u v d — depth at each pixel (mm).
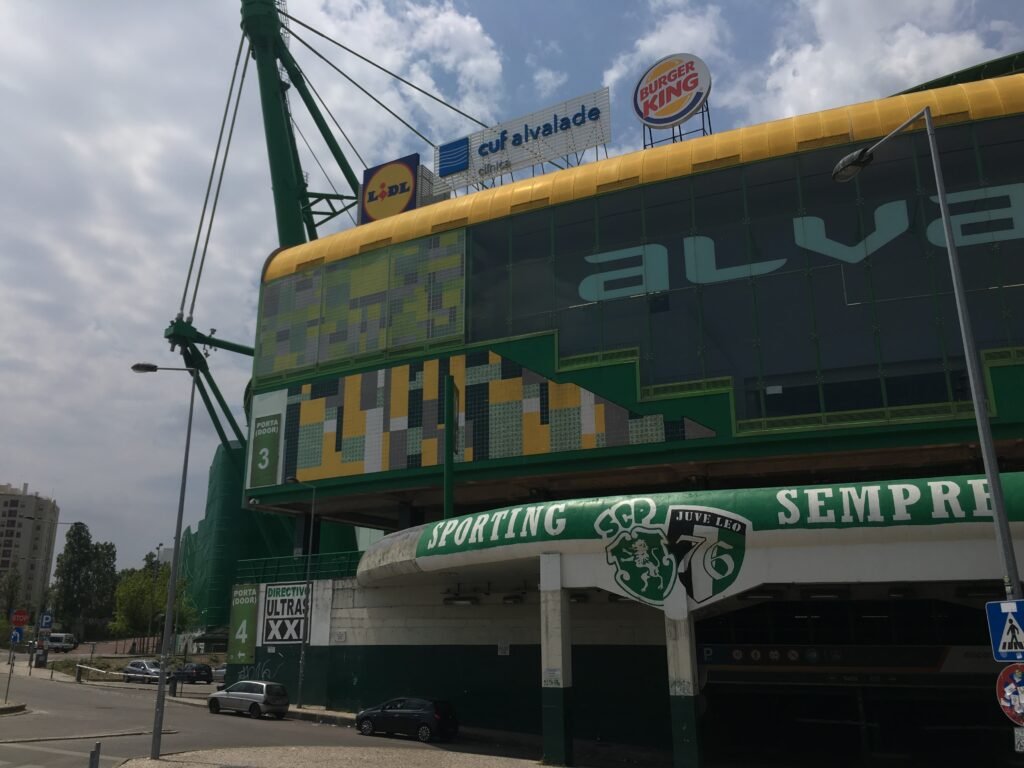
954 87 35969
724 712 31250
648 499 25156
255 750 25578
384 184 52062
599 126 46281
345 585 41688
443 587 38219
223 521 101125
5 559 190000
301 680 40719
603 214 40562
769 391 35438
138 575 95812
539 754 28688
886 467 36250
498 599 36781
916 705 29359
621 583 24859
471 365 42125
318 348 47500
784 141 37562
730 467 37062
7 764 21359
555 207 41844
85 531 137500
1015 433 31922
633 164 40562
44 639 74000
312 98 63281
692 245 38188
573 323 40031
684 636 23578
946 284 33719
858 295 34906
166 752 24781
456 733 31938
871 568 22156
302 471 46312
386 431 43969
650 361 37906
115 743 26438
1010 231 33406
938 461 35031
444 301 43812
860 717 29078
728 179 38188
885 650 29203
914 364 33500
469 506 48688
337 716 37125
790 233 36500
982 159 34438
